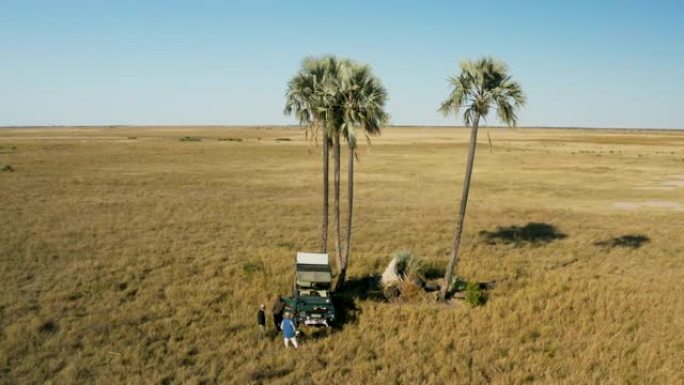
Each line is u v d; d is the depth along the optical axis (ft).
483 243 113.09
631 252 107.04
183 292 75.82
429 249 105.60
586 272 90.79
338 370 54.75
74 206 145.79
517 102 69.51
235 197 172.24
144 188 186.50
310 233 119.55
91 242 105.29
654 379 53.78
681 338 62.59
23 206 143.43
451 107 72.18
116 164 264.93
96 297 73.67
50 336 60.44
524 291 77.71
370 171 258.57
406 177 235.20
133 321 65.10
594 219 142.92
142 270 86.69
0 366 53.01
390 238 116.16
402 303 74.59
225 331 63.52
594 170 266.36
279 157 323.37
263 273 83.51
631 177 239.30
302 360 56.59
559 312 70.13
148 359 55.72
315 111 78.48
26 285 78.18
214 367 53.78
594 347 59.98
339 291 78.69
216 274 85.25
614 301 73.51
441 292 75.72
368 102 74.18
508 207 159.74
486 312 69.77
